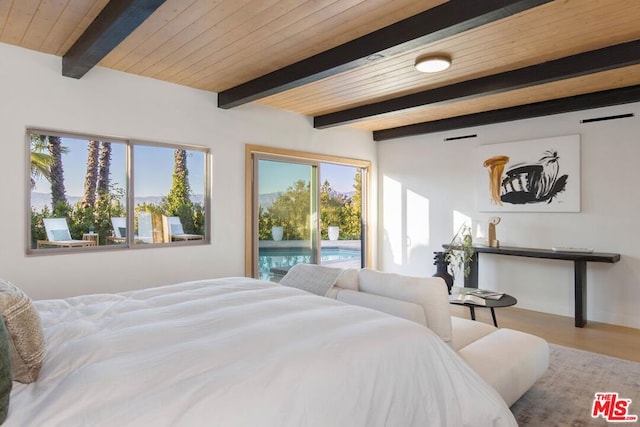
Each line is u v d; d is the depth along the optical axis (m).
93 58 2.84
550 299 4.62
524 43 2.87
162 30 2.71
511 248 4.69
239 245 4.48
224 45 2.96
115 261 3.59
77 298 2.18
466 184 5.32
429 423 1.58
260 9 2.42
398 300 2.22
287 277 3.04
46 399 1.15
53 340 1.52
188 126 4.04
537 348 2.39
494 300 3.38
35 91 3.14
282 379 1.29
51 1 2.35
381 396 1.47
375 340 1.59
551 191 4.57
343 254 5.87
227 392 1.20
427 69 3.25
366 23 2.59
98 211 3.56
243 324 1.73
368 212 6.16
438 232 5.61
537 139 4.67
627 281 4.09
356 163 5.92
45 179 3.27
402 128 5.79
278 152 4.85
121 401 1.13
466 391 1.70
